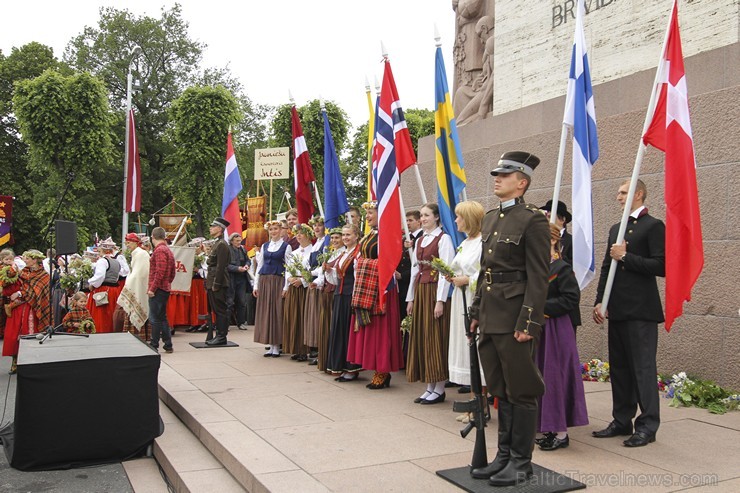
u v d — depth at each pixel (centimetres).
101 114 2366
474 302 393
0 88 3425
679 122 461
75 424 502
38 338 611
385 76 633
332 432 477
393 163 613
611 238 477
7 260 960
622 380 454
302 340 827
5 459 529
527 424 356
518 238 360
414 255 591
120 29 3850
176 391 637
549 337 425
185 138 2280
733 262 561
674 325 607
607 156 688
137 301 948
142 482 471
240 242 1166
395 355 634
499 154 838
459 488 355
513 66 883
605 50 744
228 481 419
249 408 561
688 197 452
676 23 475
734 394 541
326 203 819
